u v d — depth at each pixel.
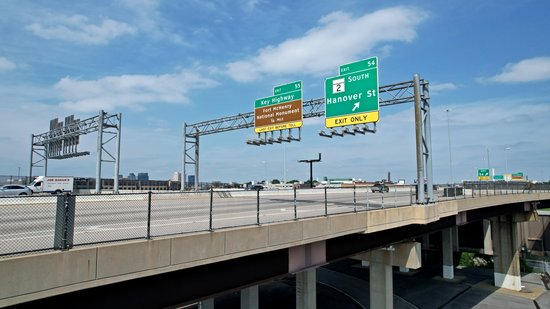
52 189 45.22
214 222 11.99
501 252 39.31
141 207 19.47
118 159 37.12
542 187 46.75
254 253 9.42
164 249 7.33
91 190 47.88
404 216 17.27
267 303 30.31
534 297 35.50
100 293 6.75
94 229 9.84
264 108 28.62
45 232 9.46
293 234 10.82
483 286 39.16
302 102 26.09
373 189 50.28
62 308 6.23
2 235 8.82
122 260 6.64
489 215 32.78
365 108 21.27
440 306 31.97
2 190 39.16
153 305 7.59
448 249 42.50
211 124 34.69
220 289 9.13
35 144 50.34
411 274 44.28
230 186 59.12
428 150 19.78
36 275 5.56
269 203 25.73
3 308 5.31
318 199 32.22
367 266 45.75
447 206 21.23
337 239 14.11
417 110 19.38
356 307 29.89
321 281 38.78
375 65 21.17
